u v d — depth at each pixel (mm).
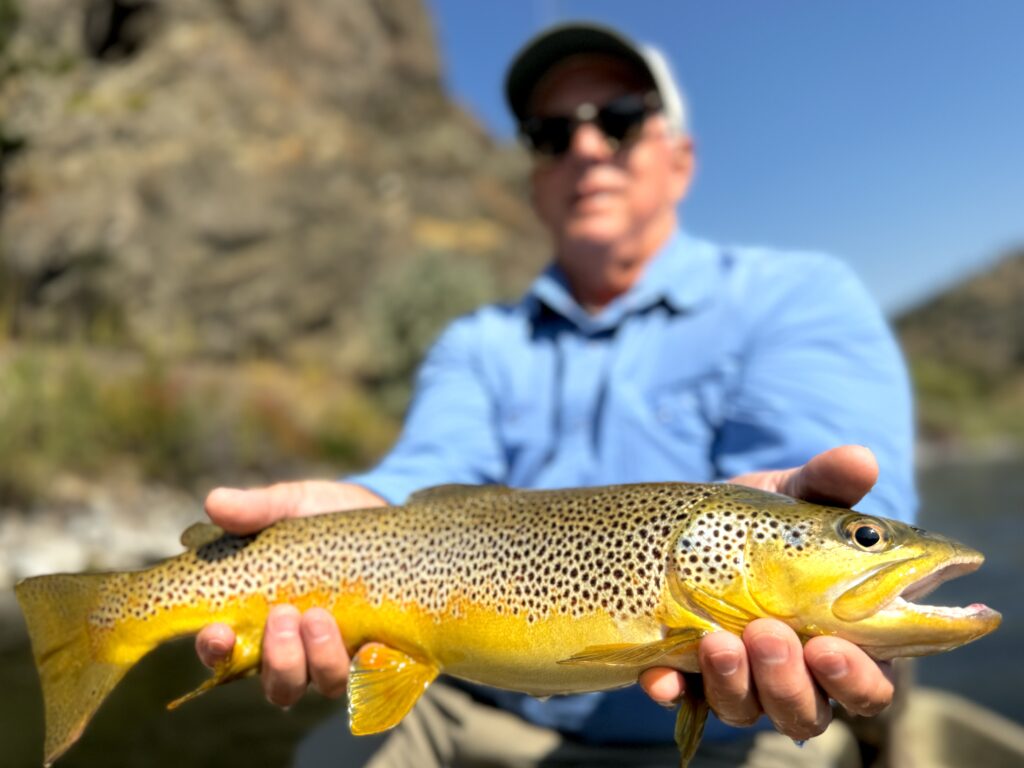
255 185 5258
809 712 353
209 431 2875
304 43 7305
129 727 994
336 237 5566
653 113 694
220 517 473
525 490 470
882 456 491
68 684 484
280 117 6039
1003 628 1510
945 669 1301
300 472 3086
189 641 1362
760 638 346
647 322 617
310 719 1025
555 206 721
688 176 756
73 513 2146
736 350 576
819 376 531
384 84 8016
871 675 345
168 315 4590
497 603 430
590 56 699
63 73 5156
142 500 2406
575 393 622
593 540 422
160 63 5820
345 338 5336
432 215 7395
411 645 451
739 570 395
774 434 522
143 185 4902
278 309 5113
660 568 406
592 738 538
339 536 471
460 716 580
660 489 431
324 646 437
